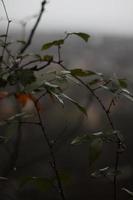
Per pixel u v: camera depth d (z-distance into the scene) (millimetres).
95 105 4832
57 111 4742
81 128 4230
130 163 3924
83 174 3879
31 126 4402
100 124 4527
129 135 4395
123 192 3557
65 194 3562
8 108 3115
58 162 3979
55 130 4414
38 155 3920
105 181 3766
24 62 2381
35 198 3336
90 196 3576
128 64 6473
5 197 2955
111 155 4051
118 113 4961
